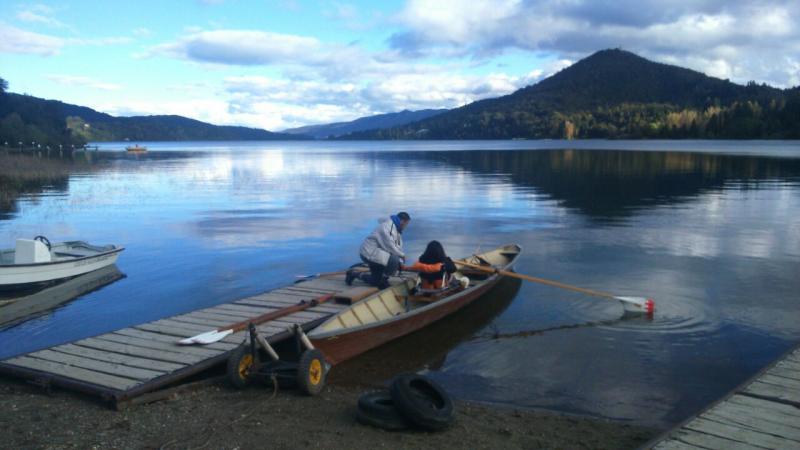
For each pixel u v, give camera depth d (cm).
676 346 861
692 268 1327
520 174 4191
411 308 1001
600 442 567
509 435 578
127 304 1107
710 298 1093
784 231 1777
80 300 1132
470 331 945
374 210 2358
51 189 3372
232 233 1842
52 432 571
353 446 545
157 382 660
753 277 1241
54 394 666
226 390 696
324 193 3055
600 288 1179
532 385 727
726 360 805
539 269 1341
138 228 1953
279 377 693
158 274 1326
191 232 1867
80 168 5488
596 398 688
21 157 5803
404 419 581
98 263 1349
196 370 703
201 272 1343
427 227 1930
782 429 530
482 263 1289
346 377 758
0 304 1109
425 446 547
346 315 852
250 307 955
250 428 584
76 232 1881
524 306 1077
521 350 854
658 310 1030
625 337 902
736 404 585
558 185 3325
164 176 4475
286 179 4097
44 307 1090
